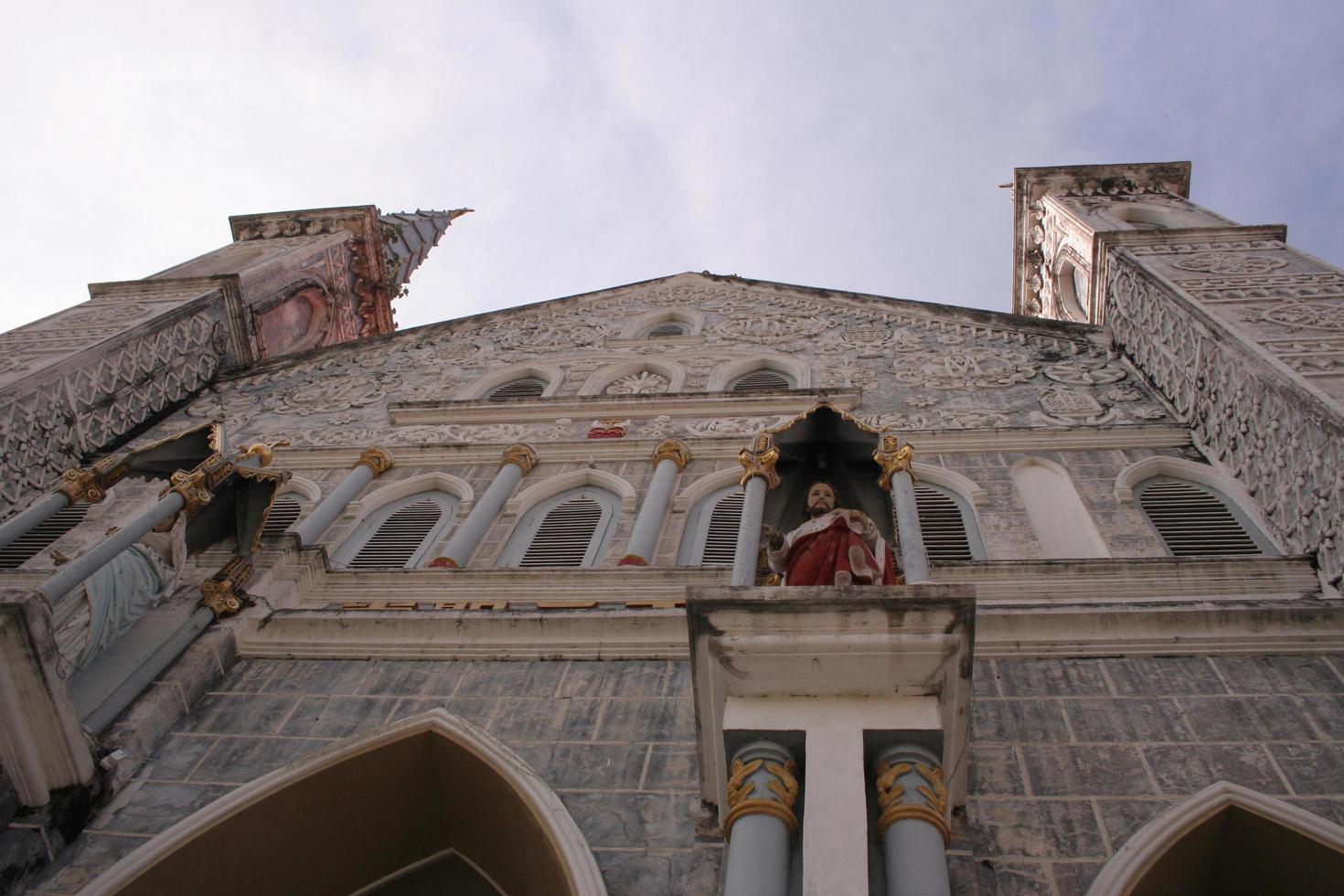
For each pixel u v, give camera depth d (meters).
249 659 11.40
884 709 7.54
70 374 18.64
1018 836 8.09
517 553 14.14
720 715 7.80
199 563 12.73
